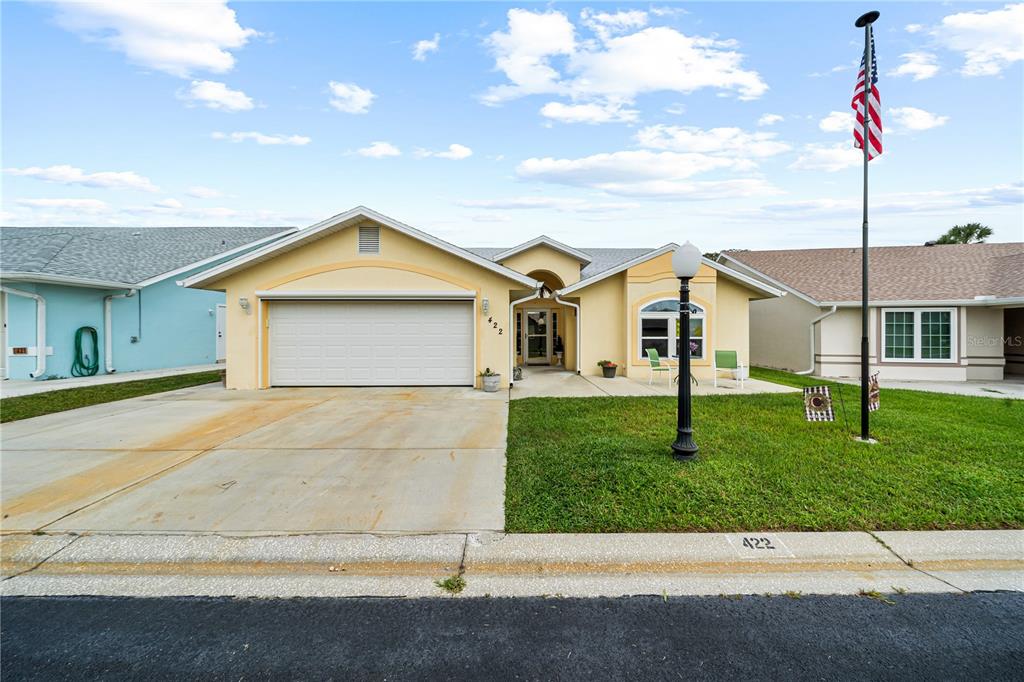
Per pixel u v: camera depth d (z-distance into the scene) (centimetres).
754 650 266
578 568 351
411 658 259
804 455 578
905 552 367
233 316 1171
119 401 992
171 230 2100
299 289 1176
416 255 1178
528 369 1714
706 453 588
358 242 1179
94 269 1472
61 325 1355
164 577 342
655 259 1445
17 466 565
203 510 442
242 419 816
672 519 413
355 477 530
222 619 295
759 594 321
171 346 1683
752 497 452
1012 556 361
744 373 1227
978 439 649
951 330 1447
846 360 1542
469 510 442
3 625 288
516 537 390
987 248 1717
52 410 888
